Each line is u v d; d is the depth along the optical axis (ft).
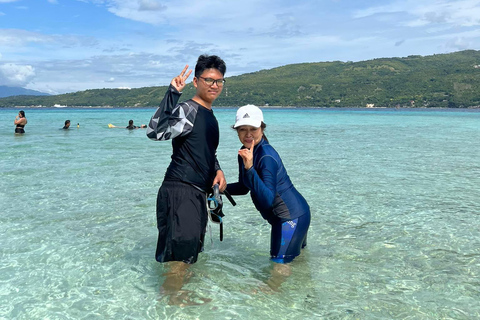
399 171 28.84
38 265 11.96
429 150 42.63
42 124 94.43
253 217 17.46
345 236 14.74
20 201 19.27
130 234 14.88
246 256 12.87
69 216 16.99
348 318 9.02
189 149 10.58
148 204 19.04
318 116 173.37
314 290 10.44
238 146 45.14
